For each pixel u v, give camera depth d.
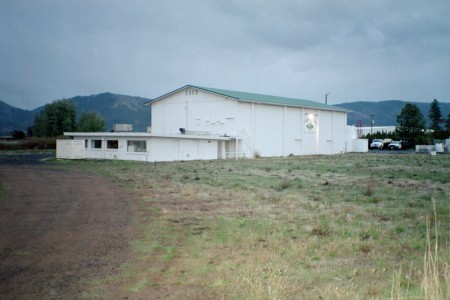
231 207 13.84
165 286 6.65
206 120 49.22
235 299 6.14
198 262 7.83
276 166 33.97
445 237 9.91
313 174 26.80
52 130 88.19
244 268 7.38
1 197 15.68
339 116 64.06
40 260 7.92
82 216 12.11
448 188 19.53
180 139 41.44
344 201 15.32
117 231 10.27
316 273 7.32
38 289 6.46
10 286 6.58
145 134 38.59
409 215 12.50
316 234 10.08
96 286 6.62
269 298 6.06
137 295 6.28
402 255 8.48
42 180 21.73
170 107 52.06
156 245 8.99
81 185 19.55
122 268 7.48
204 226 10.88
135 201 14.91
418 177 24.84
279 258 8.12
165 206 13.94
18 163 36.09
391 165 35.91
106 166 32.53
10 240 9.35
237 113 47.16
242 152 47.88
